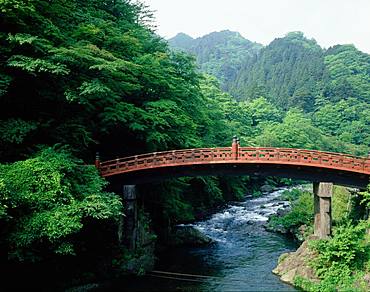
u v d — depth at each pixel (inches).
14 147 930.1
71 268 910.4
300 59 5418.3
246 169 1147.3
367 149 2987.2
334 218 1232.8
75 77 1040.2
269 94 4658.0
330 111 3533.5
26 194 754.2
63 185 824.9
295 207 1503.4
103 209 840.3
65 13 1100.5
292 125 2982.3
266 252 1207.6
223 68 7465.6
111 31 1166.3
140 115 1175.0
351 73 4562.0
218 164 1119.0
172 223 1393.9
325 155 1077.8
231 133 2223.2
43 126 987.3
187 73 1647.4
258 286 921.5
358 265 896.9
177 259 1146.0
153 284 938.1
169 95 1352.1
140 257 1046.4
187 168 1145.4
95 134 1187.3
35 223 733.9
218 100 2903.5
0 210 665.6
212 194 1796.3
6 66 916.6
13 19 902.4
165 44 1603.1
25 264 802.2
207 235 1390.3
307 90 4131.4
